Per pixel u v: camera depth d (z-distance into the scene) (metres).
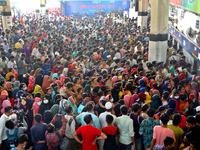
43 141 4.66
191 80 6.83
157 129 4.13
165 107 5.00
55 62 10.01
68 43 14.42
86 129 4.25
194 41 8.61
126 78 7.27
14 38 15.09
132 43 12.58
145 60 9.20
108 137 4.44
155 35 10.50
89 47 11.91
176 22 12.41
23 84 7.06
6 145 4.93
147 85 7.00
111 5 33.94
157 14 10.21
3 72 9.65
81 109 5.45
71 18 28.91
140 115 5.09
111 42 14.35
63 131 4.67
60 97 5.95
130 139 4.55
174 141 3.93
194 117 4.47
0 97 6.27
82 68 9.45
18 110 5.43
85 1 34.06
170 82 6.63
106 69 8.96
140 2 19.25
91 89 6.93
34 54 12.09
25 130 4.91
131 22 21.00
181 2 10.74
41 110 5.59
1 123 4.81
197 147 3.39
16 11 31.55
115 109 5.00
